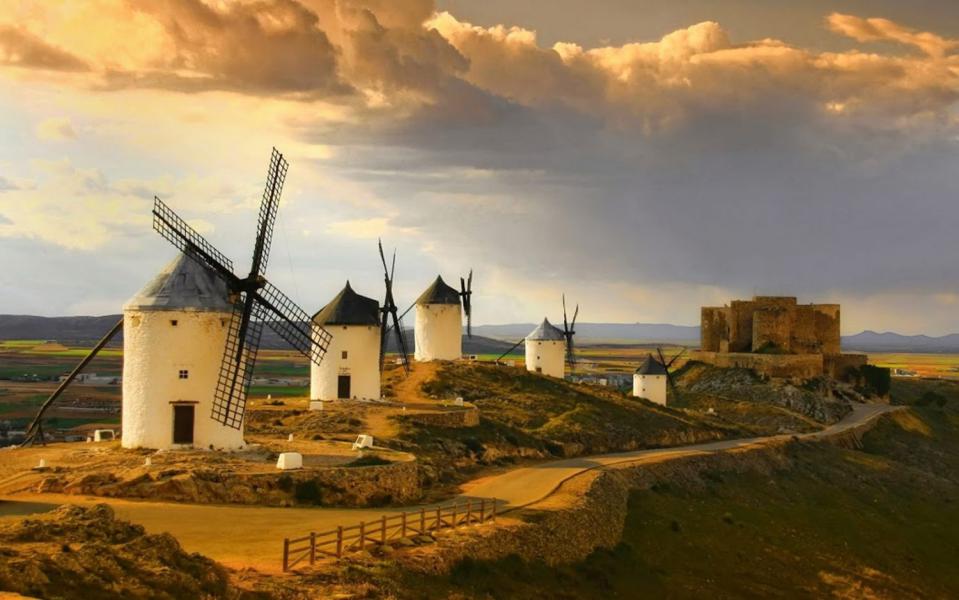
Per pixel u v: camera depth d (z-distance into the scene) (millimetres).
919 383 196750
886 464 121938
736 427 129500
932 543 89125
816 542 80875
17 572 31062
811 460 115062
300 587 39594
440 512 56250
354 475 60906
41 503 53188
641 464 91000
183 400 65312
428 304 131250
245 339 68062
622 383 189375
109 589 32594
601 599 54438
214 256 68500
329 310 98562
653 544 69500
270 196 71000
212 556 43281
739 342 177000
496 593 47688
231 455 64938
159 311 65125
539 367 138125
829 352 177125
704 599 61000
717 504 87000
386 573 43531
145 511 52688
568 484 73062
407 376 116250
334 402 95938
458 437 87625
